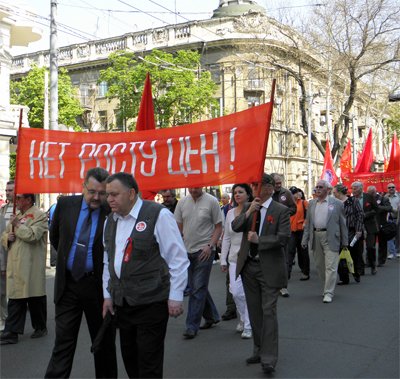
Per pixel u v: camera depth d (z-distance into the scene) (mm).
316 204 8836
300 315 7418
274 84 5051
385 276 11266
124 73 30266
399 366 5129
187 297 9438
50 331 6758
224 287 10023
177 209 6797
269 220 5109
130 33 37469
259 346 5277
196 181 5496
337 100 30500
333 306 8008
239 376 4938
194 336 6383
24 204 6352
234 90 33719
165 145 5723
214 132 5434
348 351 5637
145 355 3752
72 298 4270
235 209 6484
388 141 47781
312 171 41594
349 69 26000
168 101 28812
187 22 34969
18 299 6191
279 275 5020
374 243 11594
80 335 6566
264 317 4988
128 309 3795
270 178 5246
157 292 3771
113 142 6004
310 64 28984
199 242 6523
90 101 39438
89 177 4316
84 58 39719
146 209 3826
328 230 8555
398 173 18156
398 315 7312
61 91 32500
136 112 29672
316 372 4992
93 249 4277
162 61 27969
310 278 11094
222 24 33969
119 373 5145
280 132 37094
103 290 4113
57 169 6098
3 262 6855
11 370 5242
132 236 3766
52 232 4480
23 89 31547
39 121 31031
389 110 40938
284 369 5094
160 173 5699
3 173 18344
